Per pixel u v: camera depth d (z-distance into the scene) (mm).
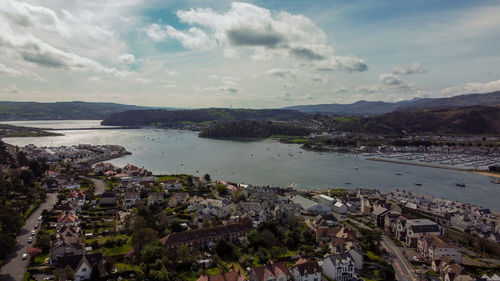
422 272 151625
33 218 199375
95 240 167875
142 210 196750
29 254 150000
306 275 136500
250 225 196375
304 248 172375
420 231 184875
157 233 174375
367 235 187625
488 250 179500
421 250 173750
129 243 167875
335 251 162625
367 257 163000
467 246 188125
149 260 143625
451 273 139375
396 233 199500
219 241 161500
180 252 150125
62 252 146125
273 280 130375
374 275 148625
